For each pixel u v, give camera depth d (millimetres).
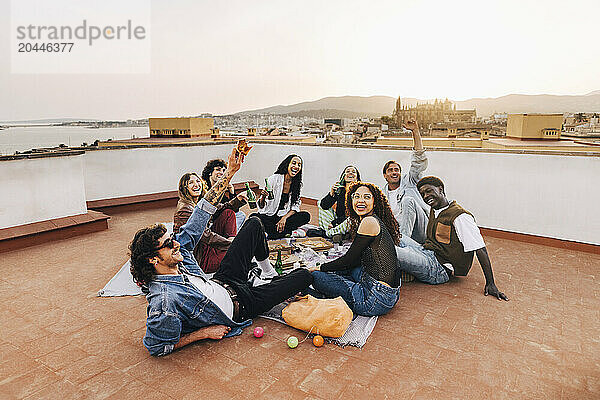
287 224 4797
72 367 2346
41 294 3408
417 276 3680
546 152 5012
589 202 4785
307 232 4973
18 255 4465
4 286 3584
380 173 6566
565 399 2082
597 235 4781
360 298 2936
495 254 4746
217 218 4020
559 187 4977
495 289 3482
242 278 2904
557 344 2656
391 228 3102
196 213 2814
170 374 2279
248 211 7047
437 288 3648
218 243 3693
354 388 2152
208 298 2537
